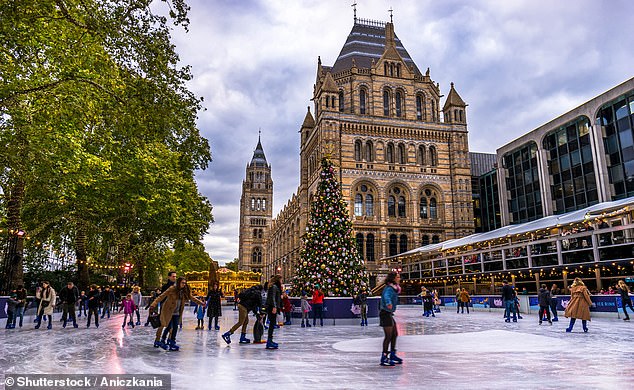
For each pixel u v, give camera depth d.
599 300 25.16
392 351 9.43
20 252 24.27
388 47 64.75
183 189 35.56
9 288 23.41
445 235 59.69
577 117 45.38
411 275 56.44
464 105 64.06
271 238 108.81
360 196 58.50
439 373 8.40
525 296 30.36
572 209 46.06
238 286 55.72
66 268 42.59
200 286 54.75
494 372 8.52
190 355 10.86
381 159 59.66
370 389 6.95
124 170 25.77
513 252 41.50
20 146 18.47
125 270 44.53
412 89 64.00
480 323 22.25
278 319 25.41
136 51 15.26
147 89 15.64
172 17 14.45
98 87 15.95
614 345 12.83
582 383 7.44
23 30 14.81
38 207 30.28
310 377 7.95
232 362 9.70
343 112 61.28
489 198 63.88
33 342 13.77
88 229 34.44
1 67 15.25
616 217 31.55
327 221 23.91
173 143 28.67
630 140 39.62
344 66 66.31
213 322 23.23
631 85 39.38
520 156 54.59
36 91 16.52
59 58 15.83
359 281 23.33
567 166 47.16
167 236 43.50
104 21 14.21
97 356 10.66
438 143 62.47
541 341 13.88
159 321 12.15
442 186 61.03
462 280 46.00
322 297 21.30
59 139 18.86
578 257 35.62
